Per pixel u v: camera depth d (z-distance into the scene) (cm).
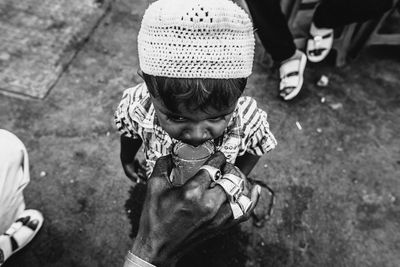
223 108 81
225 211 91
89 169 200
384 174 214
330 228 192
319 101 243
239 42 76
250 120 115
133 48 254
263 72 253
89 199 192
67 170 199
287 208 196
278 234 188
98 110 222
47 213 186
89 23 261
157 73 78
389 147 226
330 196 203
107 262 176
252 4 198
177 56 74
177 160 105
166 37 74
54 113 217
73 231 182
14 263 171
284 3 230
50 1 267
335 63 263
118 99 228
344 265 182
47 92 224
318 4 243
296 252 184
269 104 237
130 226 186
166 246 90
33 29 250
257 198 104
